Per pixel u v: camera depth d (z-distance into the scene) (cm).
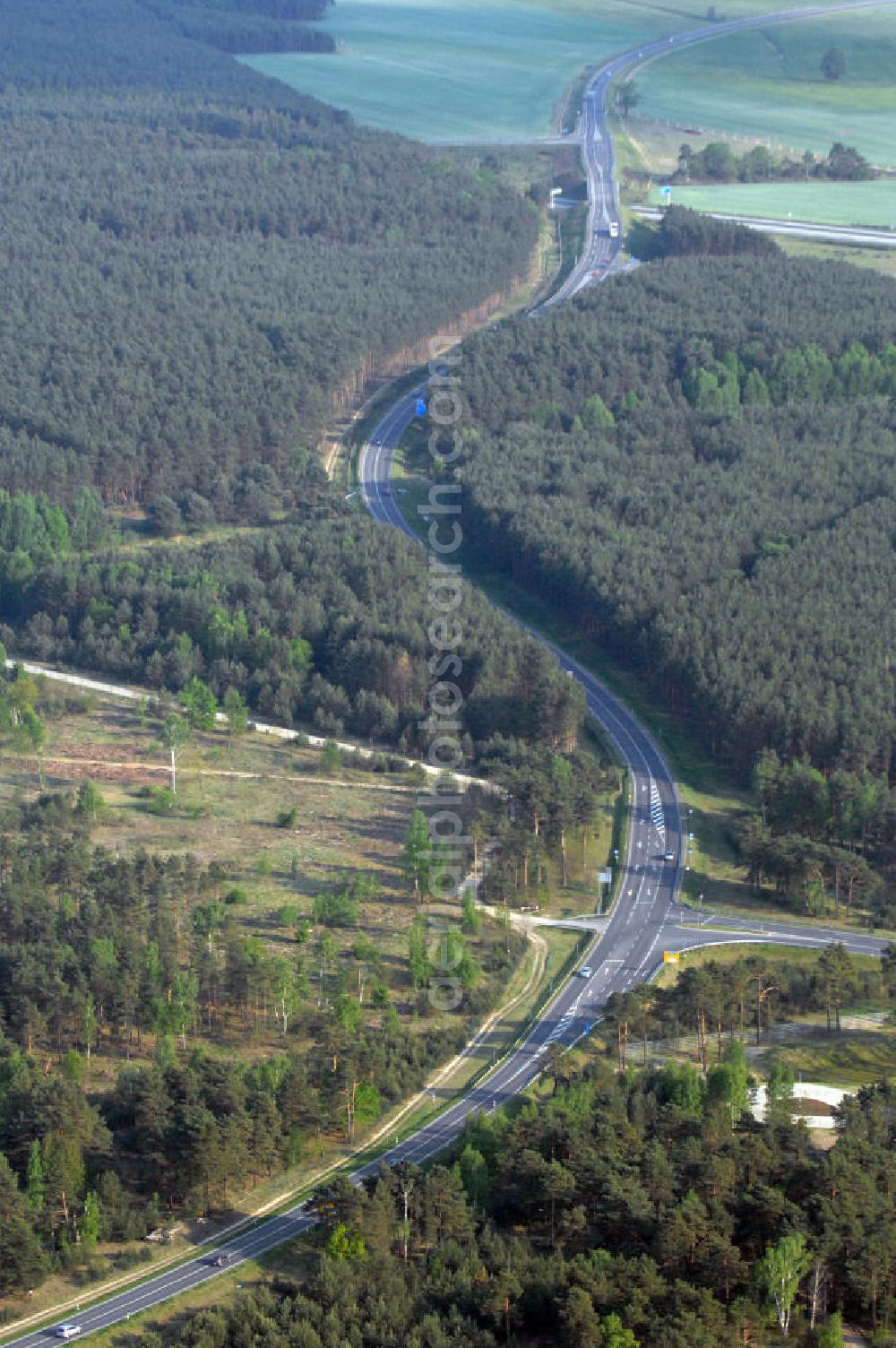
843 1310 19312
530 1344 18762
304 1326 18362
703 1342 18112
